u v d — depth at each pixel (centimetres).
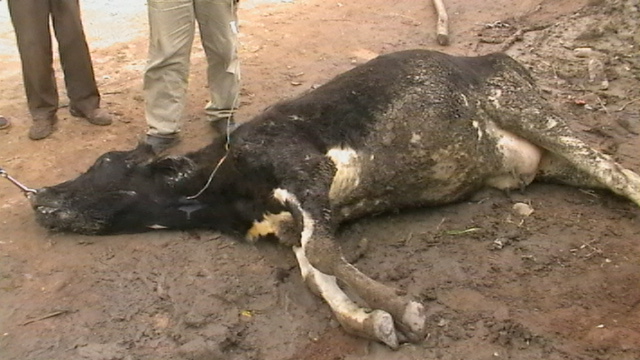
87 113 351
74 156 322
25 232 269
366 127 258
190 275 246
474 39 461
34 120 338
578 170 289
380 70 272
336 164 249
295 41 460
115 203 262
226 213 262
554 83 392
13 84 395
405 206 275
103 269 249
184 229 270
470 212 279
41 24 321
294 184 236
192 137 338
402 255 254
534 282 240
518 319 223
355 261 250
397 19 502
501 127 283
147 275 246
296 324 227
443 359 209
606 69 406
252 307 233
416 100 264
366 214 269
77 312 230
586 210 280
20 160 319
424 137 262
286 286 242
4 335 220
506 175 287
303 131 254
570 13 493
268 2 542
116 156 275
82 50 339
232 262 254
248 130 257
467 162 273
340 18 505
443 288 238
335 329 224
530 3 521
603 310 227
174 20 302
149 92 319
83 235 266
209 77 334
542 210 280
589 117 351
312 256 223
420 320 208
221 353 217
